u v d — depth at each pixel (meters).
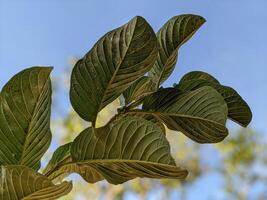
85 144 0.58
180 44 0.67
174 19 0.66
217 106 0.61
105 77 0.58
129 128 0.57
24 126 0.57
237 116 0.68
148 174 0.58
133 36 0.57
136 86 0.65
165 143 0.56
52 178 0.62
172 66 0.67
